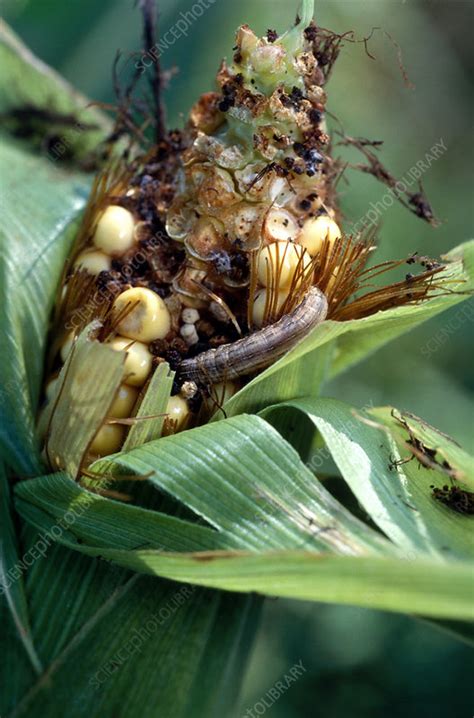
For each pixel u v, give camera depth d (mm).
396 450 341
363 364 594
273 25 604
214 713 335
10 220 371
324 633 486
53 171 394
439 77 761
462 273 355
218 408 338
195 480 324
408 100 724
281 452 327
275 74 334
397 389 592
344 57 649
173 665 335
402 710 470
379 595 306
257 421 329
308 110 339
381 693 473
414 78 729
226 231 340
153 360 340
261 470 325
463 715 468
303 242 342
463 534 330
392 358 600
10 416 349
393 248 603
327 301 342
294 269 338
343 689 473
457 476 334
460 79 781
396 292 348
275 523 322
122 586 337
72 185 392
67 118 406
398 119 712
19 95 405
